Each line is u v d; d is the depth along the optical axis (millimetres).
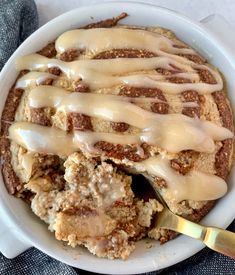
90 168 136
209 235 133
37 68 142
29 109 138
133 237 141
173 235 140
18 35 160
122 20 148
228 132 140
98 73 136
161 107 133
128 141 132
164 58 140
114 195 137
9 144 140
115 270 135
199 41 147
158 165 133
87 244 136
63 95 135
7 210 138
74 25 147
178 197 135
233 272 150
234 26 164
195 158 135
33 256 156
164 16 146
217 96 143
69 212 136
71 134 134
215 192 137
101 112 132
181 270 155
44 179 141
